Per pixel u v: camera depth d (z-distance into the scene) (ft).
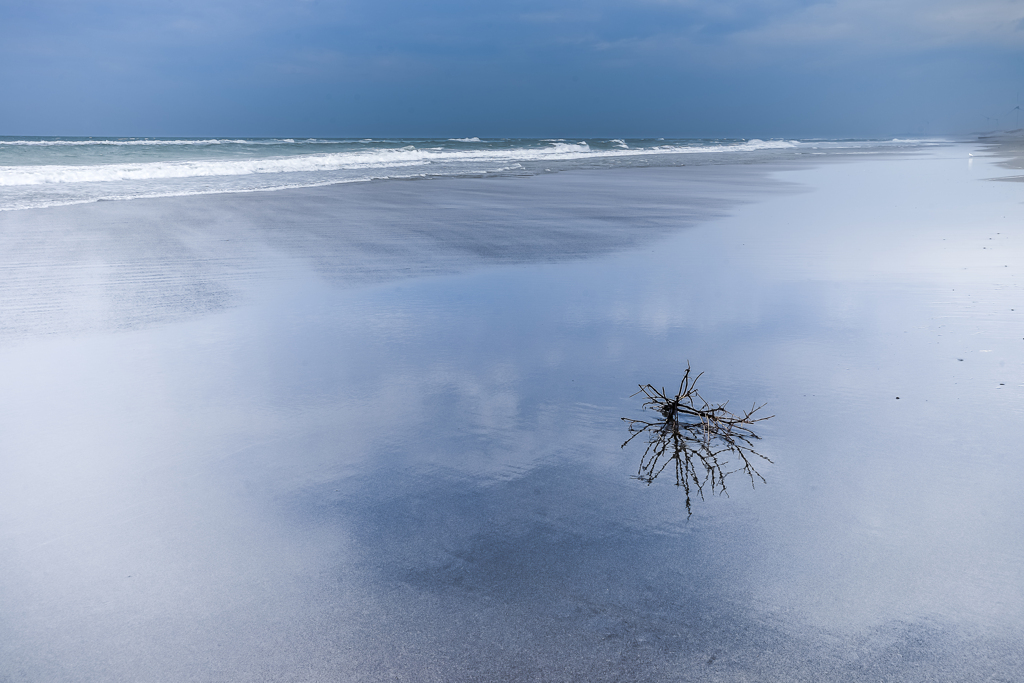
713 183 61.46
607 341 15.53
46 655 6.18
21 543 7.88
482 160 100.94
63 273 22.26
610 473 9.53
